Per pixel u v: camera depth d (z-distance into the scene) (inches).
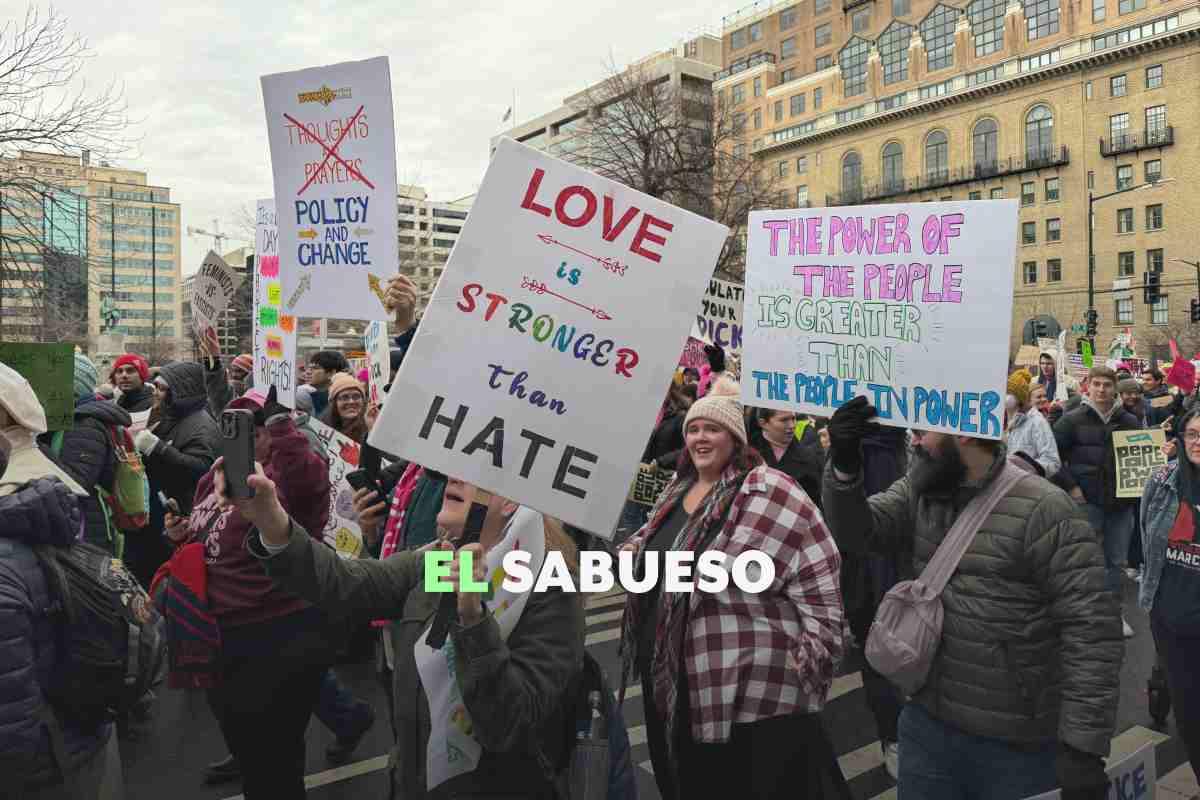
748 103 2970.0
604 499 83.2
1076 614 93.7
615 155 1296.8
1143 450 267.9
